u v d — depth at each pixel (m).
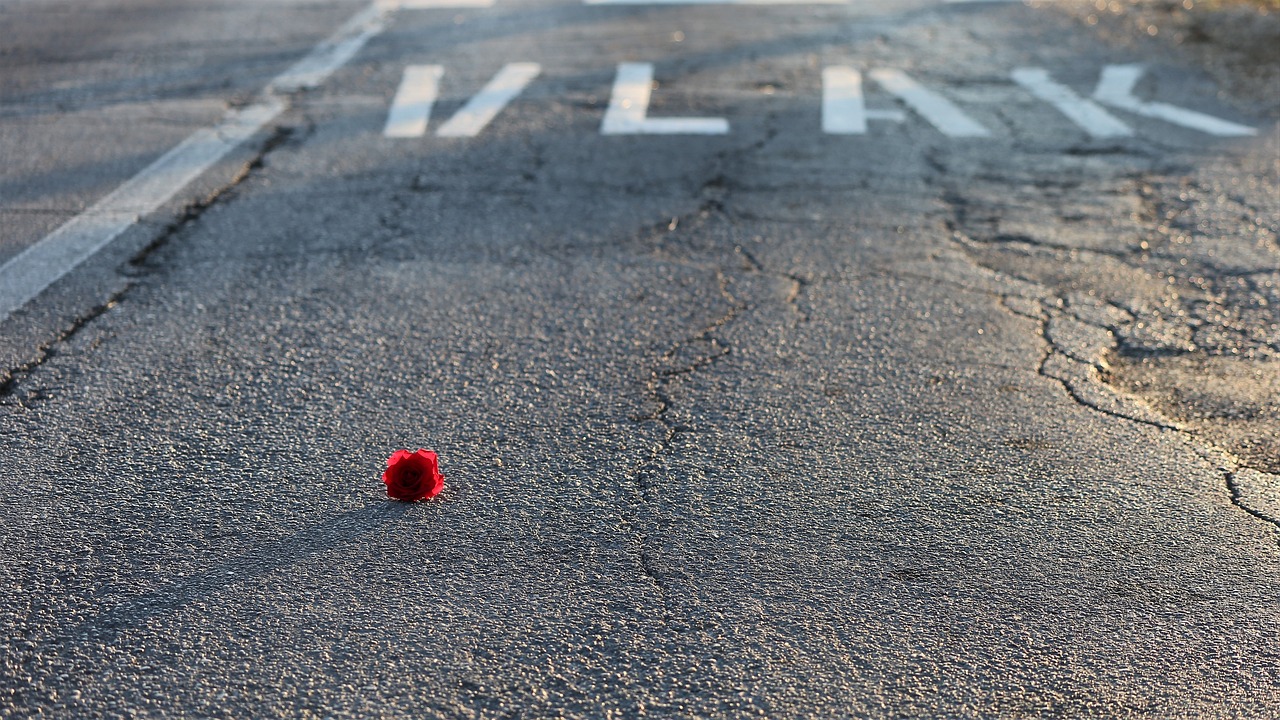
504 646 2.72
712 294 4.89
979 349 4.37
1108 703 2.56
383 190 6.27
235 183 6.38
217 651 2.70
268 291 4.89
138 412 3.85
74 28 10.77
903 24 11.07
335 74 9.01
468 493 3.37
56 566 3.01
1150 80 8.85
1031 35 10.53
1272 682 2.62
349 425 3.78
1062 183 6.44
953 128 7.57
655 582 2.96
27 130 7.38
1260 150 7.02
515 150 7.04
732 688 2.58
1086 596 2.91
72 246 5.39
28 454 3.56
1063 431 3.75
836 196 6.20
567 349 4.36
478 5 12.05
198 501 3.32
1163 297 4.88
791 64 9.38
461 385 4.06
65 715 2.50
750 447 3.64
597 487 3.40
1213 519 3.26
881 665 2.66
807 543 3.13
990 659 2.69
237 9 11.78
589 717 2.49
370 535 3.16
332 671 2.63
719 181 6.45
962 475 3.47
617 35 10.55
